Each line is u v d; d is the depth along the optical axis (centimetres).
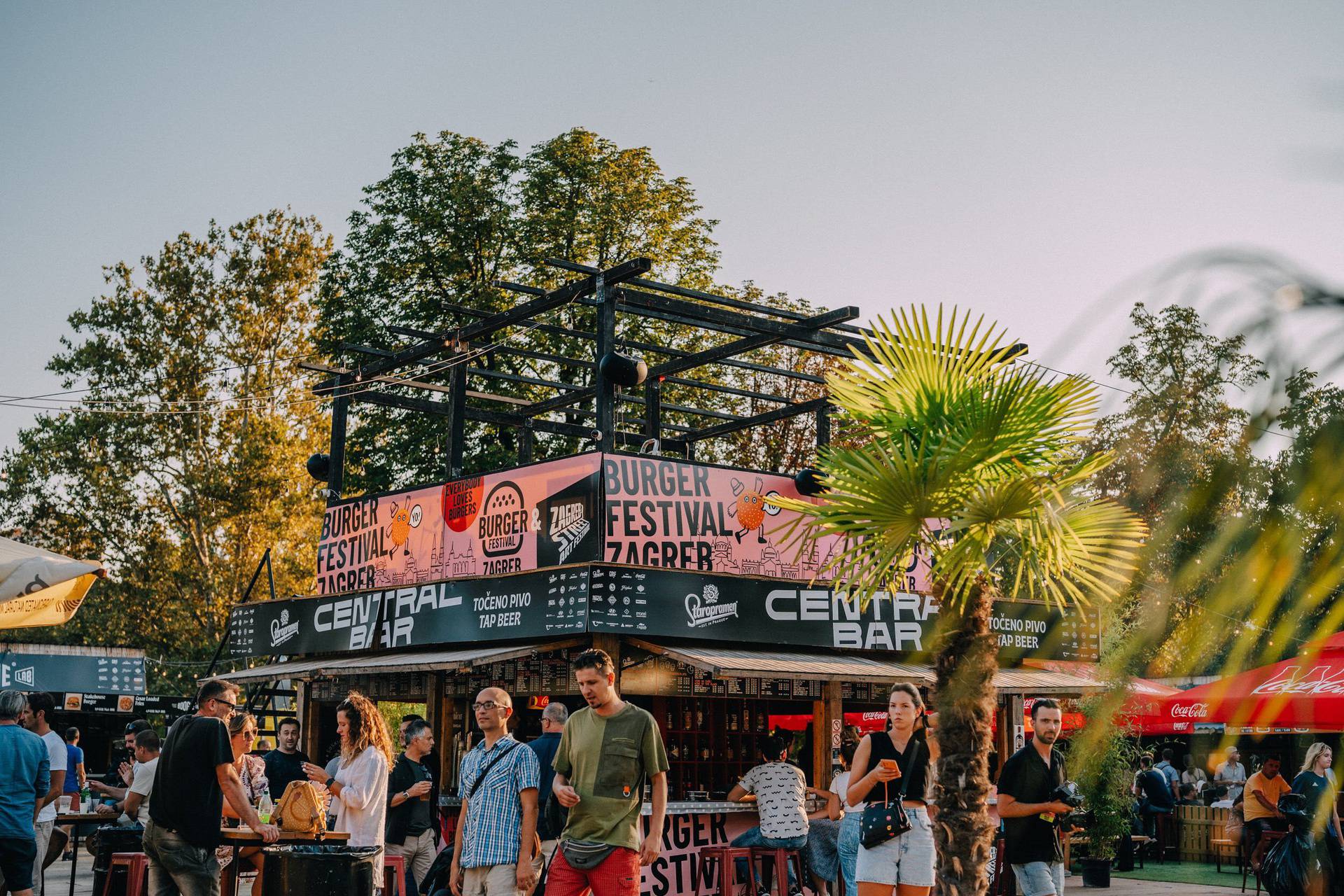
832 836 1273
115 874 1027
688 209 3108
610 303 1527
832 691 1619
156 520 4203
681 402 2894
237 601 4109
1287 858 962
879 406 786
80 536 4150
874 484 687
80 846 2067
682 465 1523
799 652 1552
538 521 1541
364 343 2953
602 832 716
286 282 4306
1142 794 1950
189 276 4247
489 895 747
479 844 753
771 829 1223
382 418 2850
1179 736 2292
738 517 1558
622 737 725
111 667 2961
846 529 736
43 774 913
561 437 2800
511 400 1981
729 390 1919
